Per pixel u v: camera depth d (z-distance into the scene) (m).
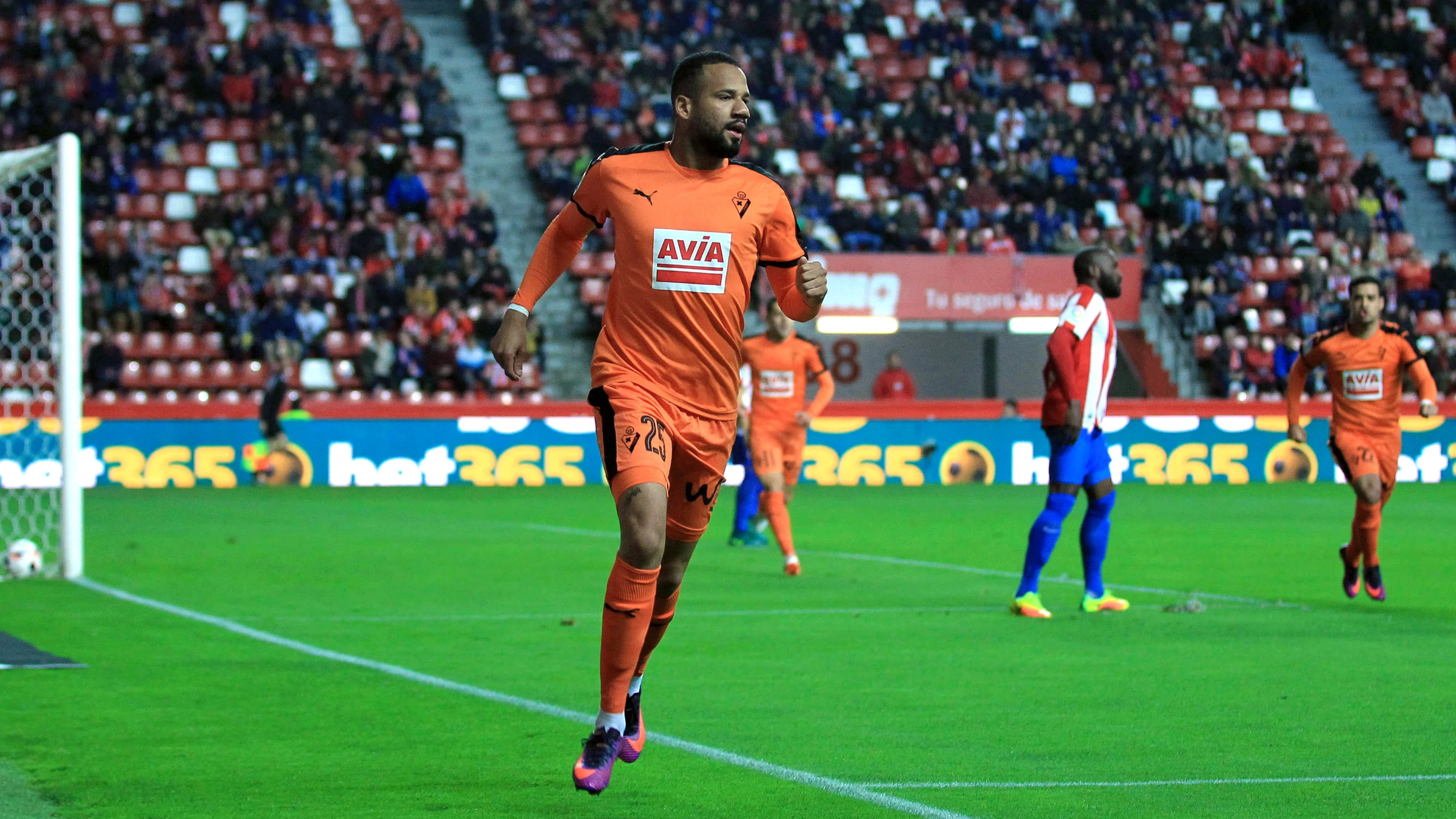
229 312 40.97
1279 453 43.03
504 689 11.63
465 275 42.69
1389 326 17.34
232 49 47.50
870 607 16.77
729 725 10.38
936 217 48.22
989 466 41.78
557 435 40.06
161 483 37.88
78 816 7.95
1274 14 58.34
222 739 9.88
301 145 45.78
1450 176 55.72
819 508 32.75
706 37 52.16
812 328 43.47
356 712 10.74
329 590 18.28
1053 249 45.78
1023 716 10.71
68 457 19.56
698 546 24.50
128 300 40.44
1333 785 8.69
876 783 8.70
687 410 8.50
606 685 8.11
